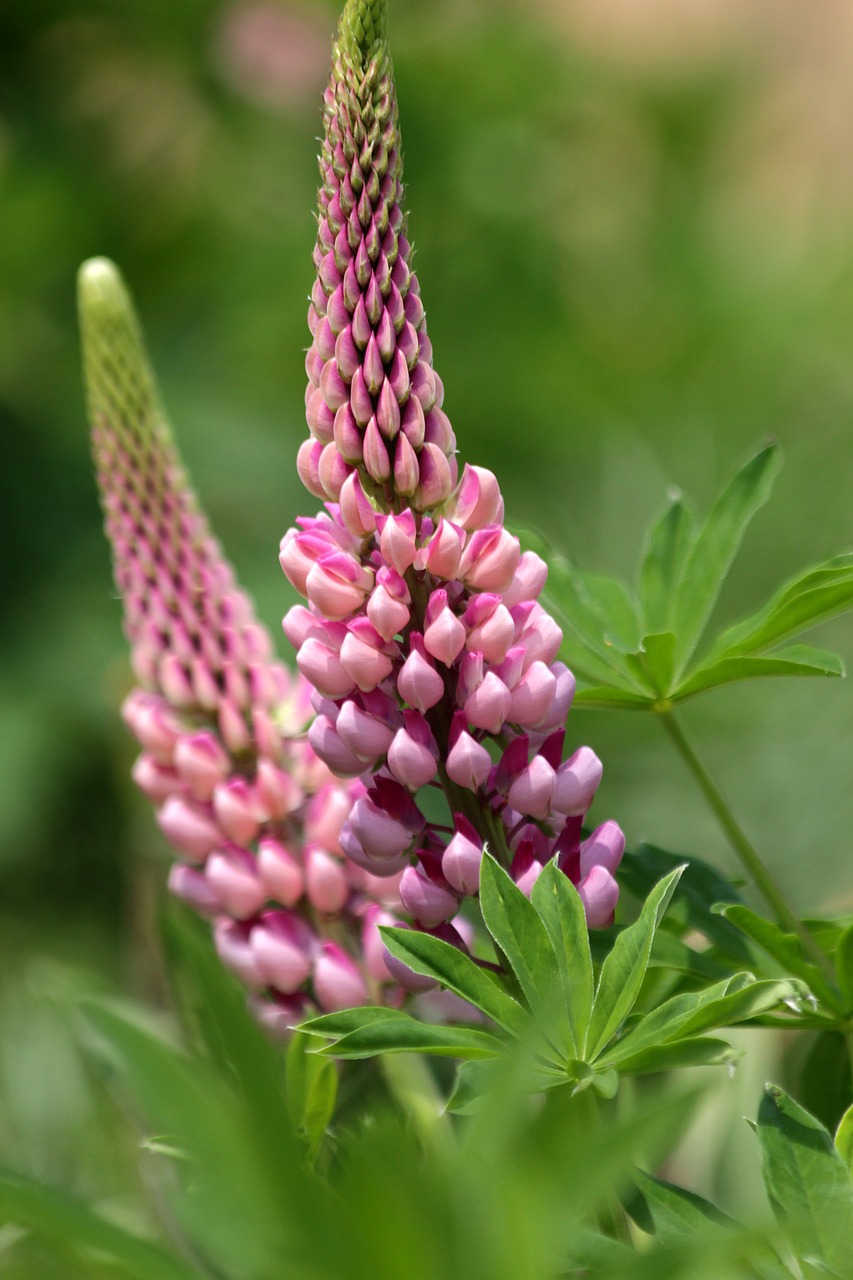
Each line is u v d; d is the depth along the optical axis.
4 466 2.01
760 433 2.04
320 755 0.98
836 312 2.16
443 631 0.97
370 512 0.97
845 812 1.52
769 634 1.02
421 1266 0.85
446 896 0.97
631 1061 0.95
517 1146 0.89
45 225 2.11
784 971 1.00
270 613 1.83
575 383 2.14
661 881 0.95
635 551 1.91
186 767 1.07
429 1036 0.95
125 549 1.09
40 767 1.72
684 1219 0.95
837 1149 0.95
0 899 1.66
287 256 2.21
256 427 2.02
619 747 1.70
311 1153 0.96
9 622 1.92
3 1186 0.90
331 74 0.97
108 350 1.09
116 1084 1.05
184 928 0.89
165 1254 0.90
